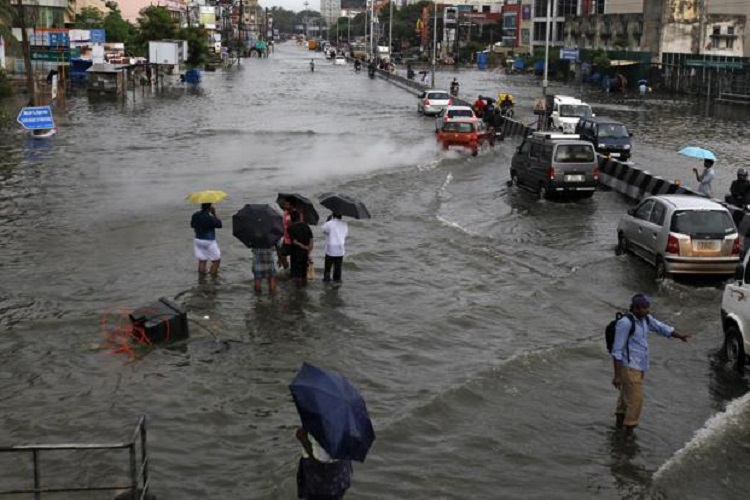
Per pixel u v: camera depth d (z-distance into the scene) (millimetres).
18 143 36062
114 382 11586
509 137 42062
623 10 112000
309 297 15609
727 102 72438
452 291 16281
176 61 75312
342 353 12922
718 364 12695
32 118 37469
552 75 110375
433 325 14297
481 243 19969
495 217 23125
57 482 8961
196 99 63156
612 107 64875
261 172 29781
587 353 13016
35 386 11398
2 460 9422
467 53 150500
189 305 14898
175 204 23656
